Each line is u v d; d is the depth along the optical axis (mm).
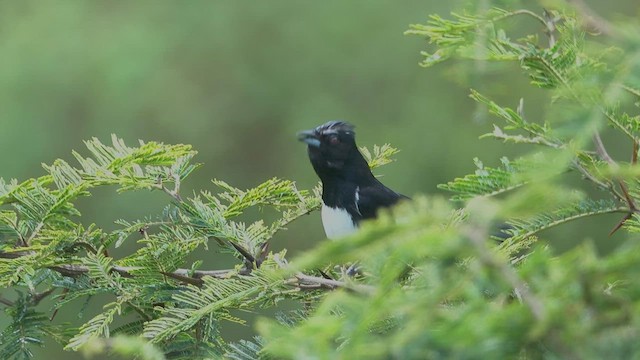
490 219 3070
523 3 5777
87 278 6996
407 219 3070
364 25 29812
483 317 3037
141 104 27641
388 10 29781
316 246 3191
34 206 7109
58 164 7570
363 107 29406
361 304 3244
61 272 7000
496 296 3510
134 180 7383
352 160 12250
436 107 28000
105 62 27453
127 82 27391
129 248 22688
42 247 6754
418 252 3135
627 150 22109
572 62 5379
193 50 28953
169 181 7750
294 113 29031
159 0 28938
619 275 3082
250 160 28719
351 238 3057
